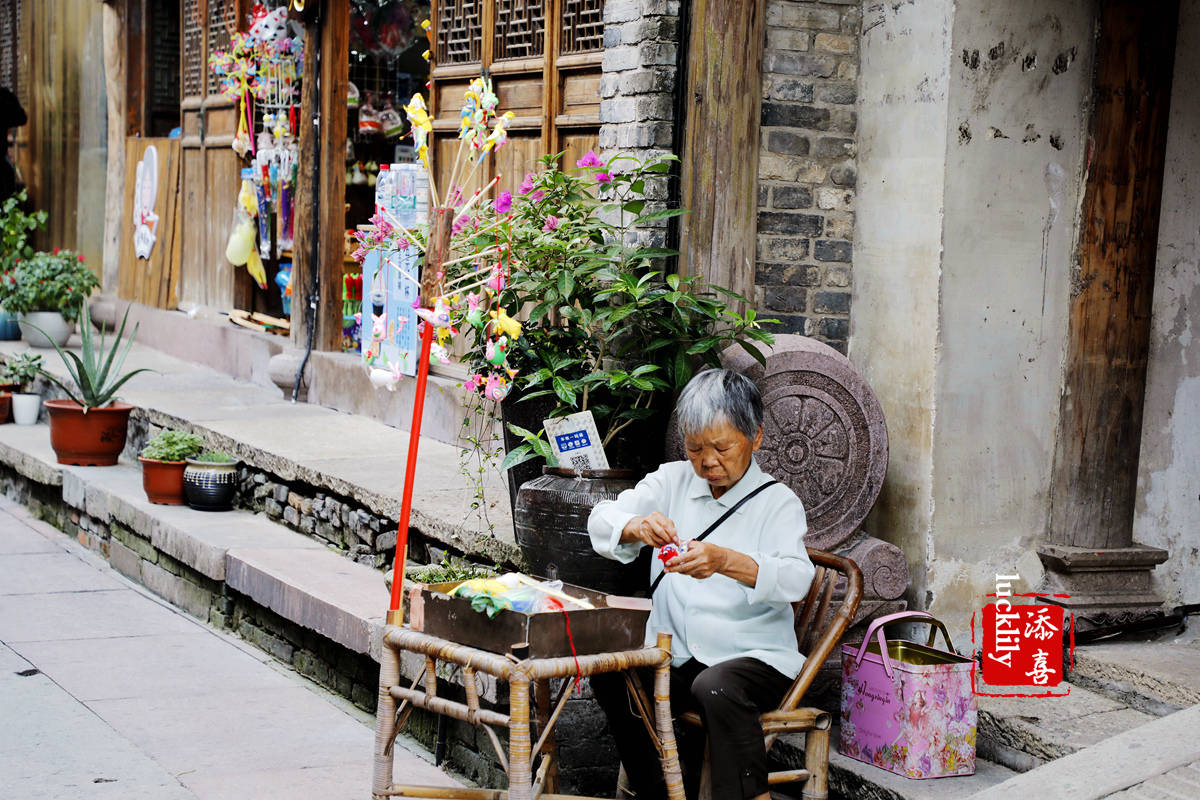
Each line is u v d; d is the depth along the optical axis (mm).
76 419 8078
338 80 8508
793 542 3926
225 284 10156
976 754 4555
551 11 6262
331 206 8586
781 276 5262
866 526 5145
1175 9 5035
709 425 3861
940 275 4867
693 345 4781
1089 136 5020
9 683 5406
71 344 11367
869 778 4250
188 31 10773
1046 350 5082
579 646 3643
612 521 3973
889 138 5113
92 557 7680
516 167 6648
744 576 3803
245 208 9469
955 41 4801
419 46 9203
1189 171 5215
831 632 4102
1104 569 5105
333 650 5617
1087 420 5078
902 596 4871
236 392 9102
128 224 11836
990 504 5035
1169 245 5223
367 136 8992
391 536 6000
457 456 6895
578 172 5949
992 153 4906
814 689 4762
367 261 8008
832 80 5262
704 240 5109
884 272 5145
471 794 3723
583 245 5027
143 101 11891
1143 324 5109
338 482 6324
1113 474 5105
